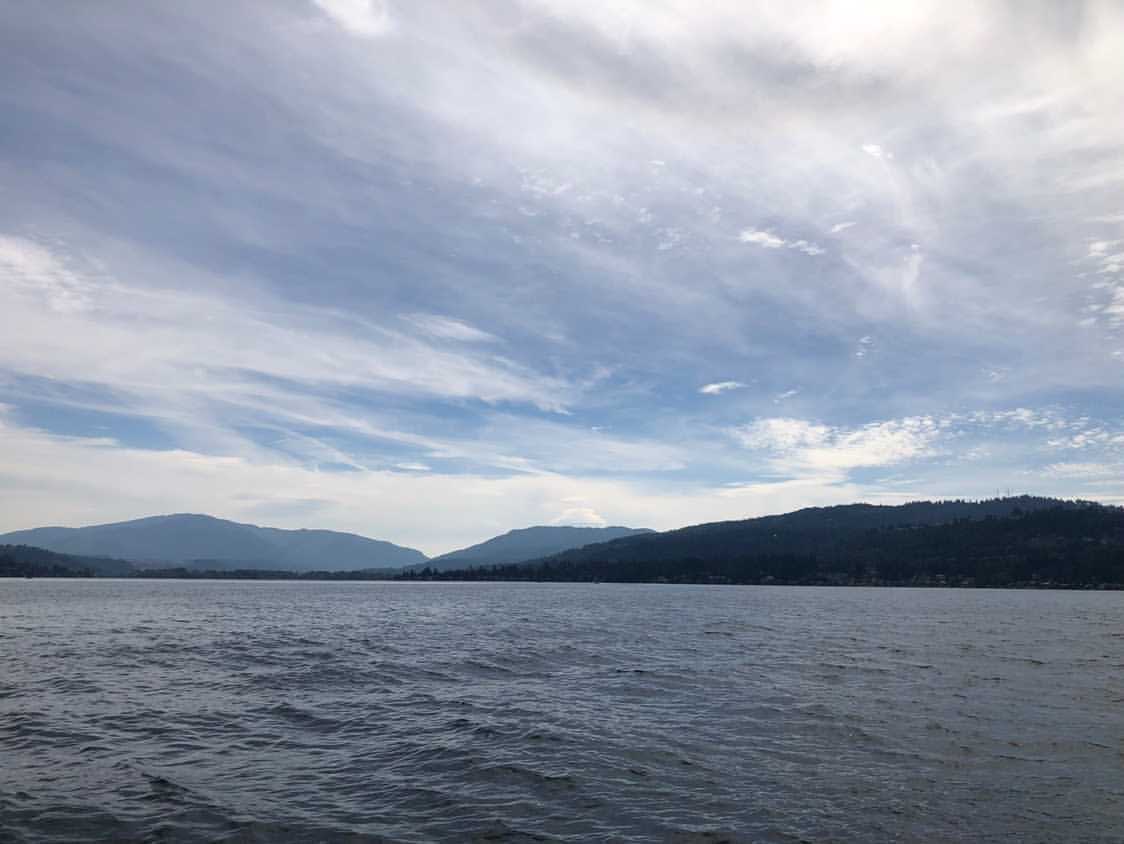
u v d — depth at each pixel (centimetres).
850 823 1430
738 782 1694
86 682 3050
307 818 1430
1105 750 1992
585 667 3681
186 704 2588
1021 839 1352
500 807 1510
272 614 8362
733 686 3069
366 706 2588
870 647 4734
